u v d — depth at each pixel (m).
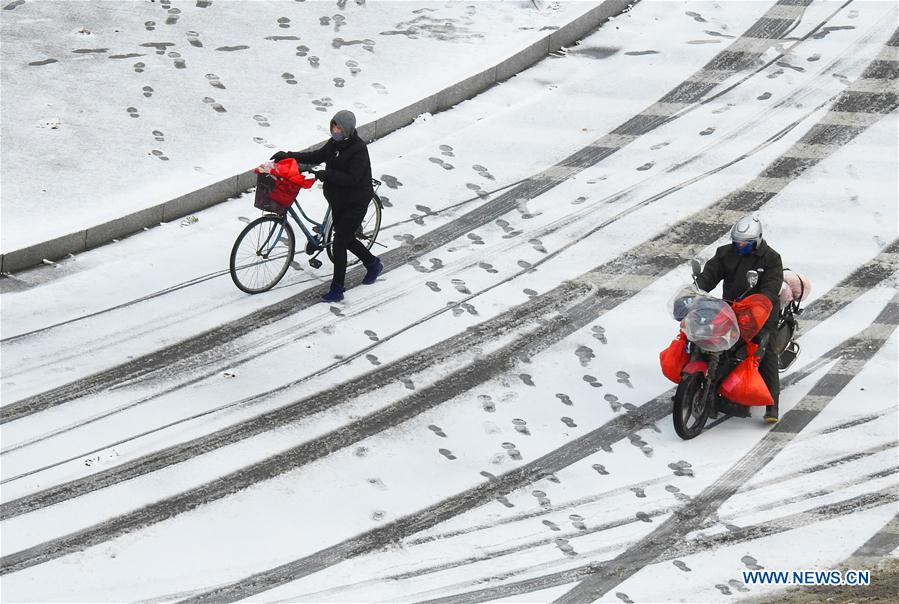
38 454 30.36
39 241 37.91
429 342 35.75
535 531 28.66
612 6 54.91
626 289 38.47
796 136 46.56
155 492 29.28
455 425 32.34
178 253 39.12
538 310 37.38
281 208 36.69
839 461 31.27
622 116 47.78
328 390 33.50
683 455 31.48
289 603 26.16
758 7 55.53
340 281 37.16
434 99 47.50
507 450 31.48
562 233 41.19
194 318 36.16
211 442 31.17
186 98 46.34
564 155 45.41
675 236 41.06
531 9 54.44
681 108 48.28
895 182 44.00
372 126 45.50
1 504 28.61
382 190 42.81
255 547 27.75
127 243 39.53
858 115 47.78
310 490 29.70
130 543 27.66
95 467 30.02
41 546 27.41
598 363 35.12
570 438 32.03
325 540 28.09
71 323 35.44
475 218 41.84
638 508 29.48
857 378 34.62
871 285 38.75
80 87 46.28
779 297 32.66
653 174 44.38
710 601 26.50
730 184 43.84
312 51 50.00
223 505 29.03
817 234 41.22
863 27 53.75
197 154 43.38
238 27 51.22
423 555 27.78
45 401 32.28
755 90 49.38
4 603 25.69
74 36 49.47
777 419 32.72
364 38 51.28
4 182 40.81
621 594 26.70
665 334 36.44
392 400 33.22
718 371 32.06
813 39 52.91
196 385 33.34
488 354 35.31
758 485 30.33
